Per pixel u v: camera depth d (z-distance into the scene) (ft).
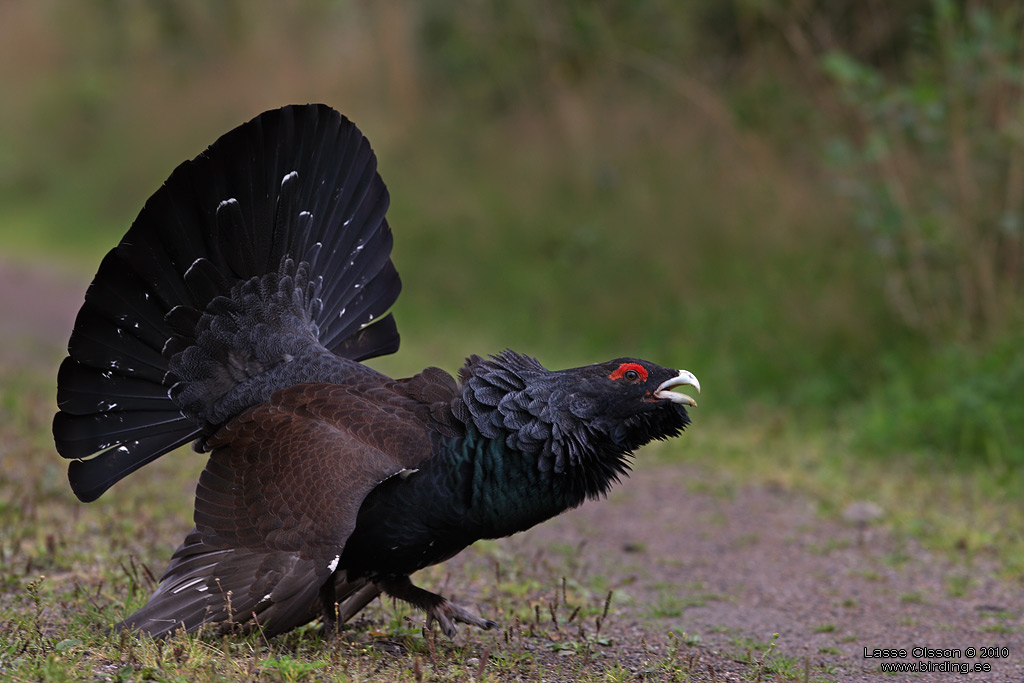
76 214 119.96
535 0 88.43
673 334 70.95
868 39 71.36
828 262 66.85
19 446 48.55
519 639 32.30
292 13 110.32
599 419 30.76
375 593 32.42
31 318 83.10
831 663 33.06
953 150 59.41
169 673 26.30
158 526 40.93
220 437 30.17
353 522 27.09
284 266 32.73
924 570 41.86
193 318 31.81
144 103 122.83
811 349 64.08
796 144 72.69
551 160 85.05
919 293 61.36
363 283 34.73
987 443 52.54
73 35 135.95
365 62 100.94
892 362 59.82
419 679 27.25
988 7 63.67
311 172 33.14
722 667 31.63
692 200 74.69
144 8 124.98
